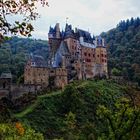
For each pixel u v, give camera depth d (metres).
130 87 181.38
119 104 44.06
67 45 177.88
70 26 185.62
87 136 88.38
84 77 178.25
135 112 42.31
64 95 135.12
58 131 112.69
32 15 17.86
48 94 138.12
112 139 42.62
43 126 114.25
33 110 121.44
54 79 154.62
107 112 43.59
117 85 178.75
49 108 125.94
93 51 190.75
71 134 102.75
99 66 191.12
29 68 149.62
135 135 42.28
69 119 115.75
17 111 122.94
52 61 165.00
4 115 100.56
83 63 179.50
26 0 17.42
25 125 106.12
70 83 160.38
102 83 170.12
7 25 17.47
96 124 102.06
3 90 132.50
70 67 171.25
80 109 131.75
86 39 191.88
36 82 149.62
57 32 184.12
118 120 42.84
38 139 73.50
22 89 137.62
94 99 144.38
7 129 70.94
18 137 69.31
